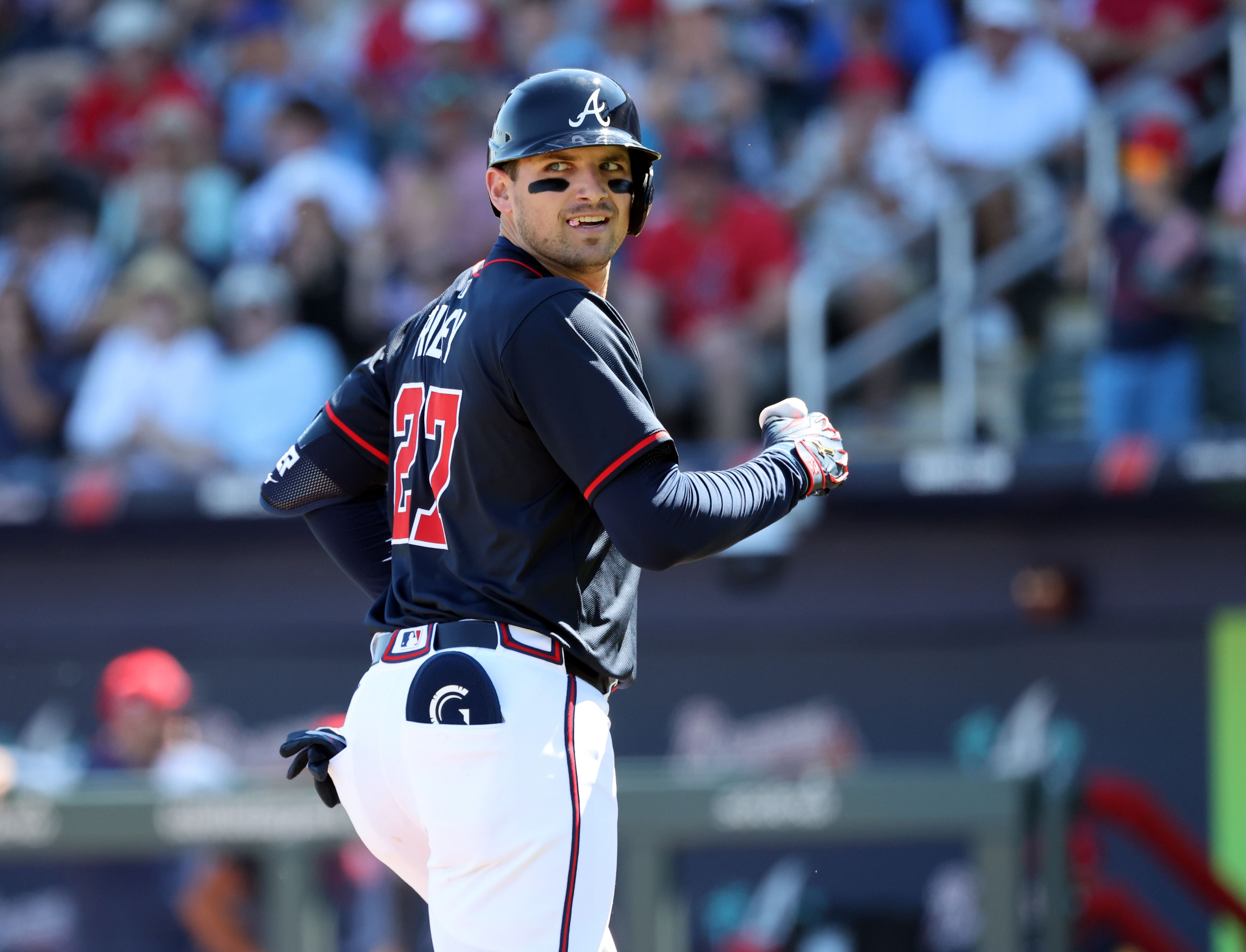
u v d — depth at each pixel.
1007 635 23.45
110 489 24.34
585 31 30.52
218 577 24.72
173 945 17.33
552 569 7.84
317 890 15.84
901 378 24.34
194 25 33.28
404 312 25.73
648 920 15.09
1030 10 25.84
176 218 27.84
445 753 7.60
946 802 14.79
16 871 20.95
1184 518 22.23
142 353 25.78
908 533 22.98
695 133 26.44
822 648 23.97
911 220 25.16
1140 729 23.17
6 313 26.80
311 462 8.83
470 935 7.62
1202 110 26.12
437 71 28.45
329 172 27.27
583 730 7.78
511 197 8.01
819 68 28.91
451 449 7.87
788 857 22.03
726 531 7.52
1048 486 21.84
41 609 25.05
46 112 32.31
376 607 8.53
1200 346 22.50
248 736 24.70
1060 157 25.19
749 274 24.44
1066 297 24.33
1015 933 14.55
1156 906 22.92
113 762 19.94
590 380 7.50
